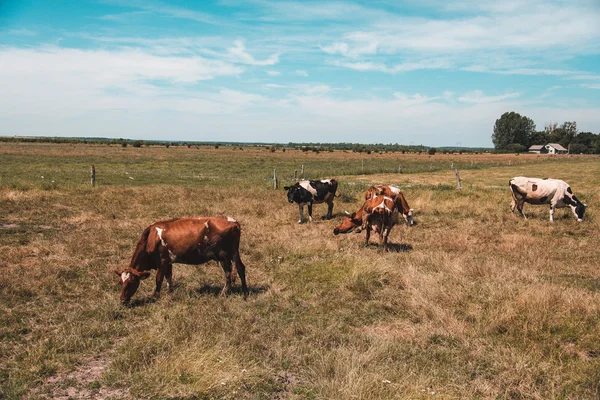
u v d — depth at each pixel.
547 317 5.95
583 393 4.28
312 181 14.30
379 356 4.96
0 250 9.42
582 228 13.35
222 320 5.94
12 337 5.46
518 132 140.00
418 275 7.84
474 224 14.00
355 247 10.52
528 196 14.79
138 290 7.38
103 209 14.88
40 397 4.14
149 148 101.62
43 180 26.03
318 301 6.93
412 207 16.66
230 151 99.12
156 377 4.40
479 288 7.21
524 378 4.54
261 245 10.58
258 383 4.43
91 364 4.89
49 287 7.24
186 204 16.31
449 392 4.23
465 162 65.19
